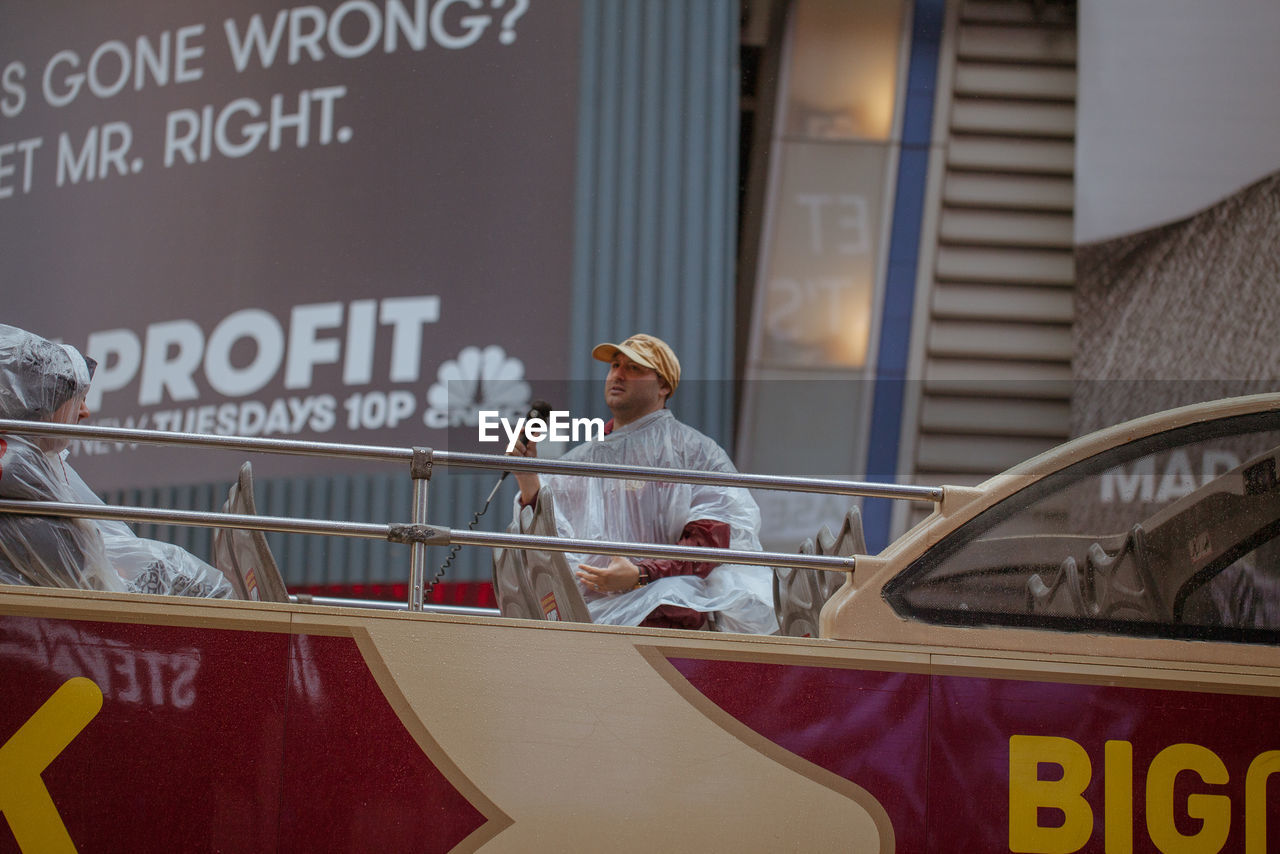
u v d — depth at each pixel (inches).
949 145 426.6
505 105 426.6
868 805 158.4
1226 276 407.5
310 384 420.8
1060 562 170.6
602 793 155.4
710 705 159.6
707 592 196.5
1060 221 426.3
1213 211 412.5
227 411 424.8
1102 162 420.2
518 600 196.4
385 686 156.4
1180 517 174.6
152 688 152.8
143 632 154.3
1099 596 169.3
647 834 154.7
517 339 410.0
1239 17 424.2
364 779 153.4
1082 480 174.4
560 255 413.1
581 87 420.5
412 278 421.4
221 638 155.4
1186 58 423.2
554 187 418.3
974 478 409.1
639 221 409.7
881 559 169.2
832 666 162.7
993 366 415.2
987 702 163.3
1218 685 166.9
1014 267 422.0
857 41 429.1
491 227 418.9
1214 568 172.9
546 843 153.3
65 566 171.0
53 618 153.0
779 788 157.9
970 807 159.6
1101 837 160.7
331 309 424.5
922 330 418.3
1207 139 418.0
